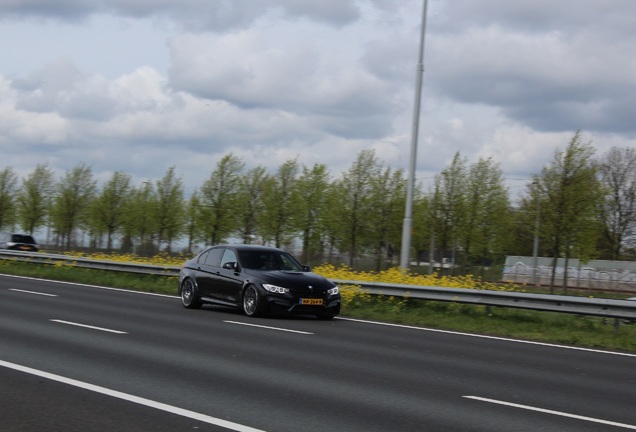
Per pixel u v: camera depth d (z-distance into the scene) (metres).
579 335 15.35
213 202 53.19
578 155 35.09
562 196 34.91
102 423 6.73
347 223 45.00
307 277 17.30
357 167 45.28
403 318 18.03
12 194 71.31
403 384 9.20
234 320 16.27
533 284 45.81
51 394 7.88
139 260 34.75
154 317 16.34
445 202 42.59
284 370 9.91
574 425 7.26
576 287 46.62
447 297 18.58
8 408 7.21
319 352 11.77
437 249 48.47
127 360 10.28
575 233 35.09
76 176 65.81
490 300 17.81
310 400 8.02
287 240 50.22
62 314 16.19
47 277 30.73
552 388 9.33
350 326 16.16
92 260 30.95
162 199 59.34
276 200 49.59
